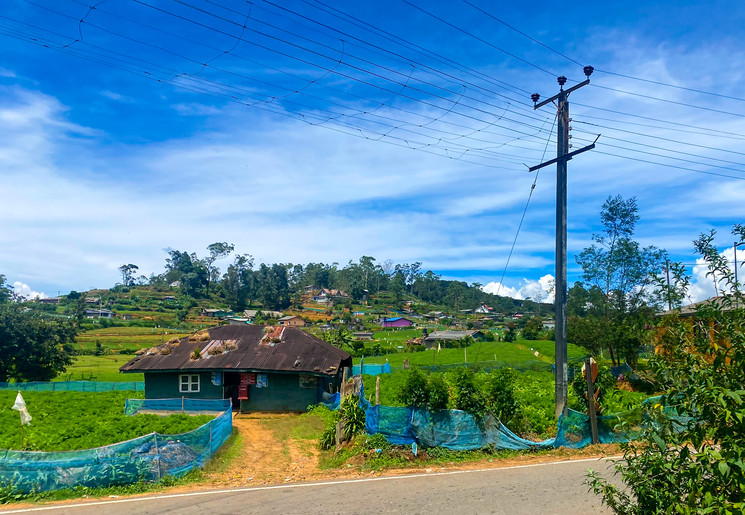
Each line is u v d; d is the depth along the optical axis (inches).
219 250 7406.5
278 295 6668.3
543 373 1845.5
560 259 876.0
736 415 198.8
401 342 4232.3
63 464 519.5
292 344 1291.8
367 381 1654.8
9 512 452.8
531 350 2930.6
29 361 2156.7
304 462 687.1
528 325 3932.1
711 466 211.0
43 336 2218.3
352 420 717.3
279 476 602.9
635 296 1646.2
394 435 675.4
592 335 1565.0
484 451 689.0
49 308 5787.4
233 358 1218.6
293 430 939.3
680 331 244.5
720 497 200.7
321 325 5378.9
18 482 498.0
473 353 2923.2
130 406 1154.0
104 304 6166.3
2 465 497.0
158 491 528.7
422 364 2406.5
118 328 4749.0
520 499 490.3
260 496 505.7
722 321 233.6
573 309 2191.2
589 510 456.8
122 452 557.3
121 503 480.7
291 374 1190.3
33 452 519.5
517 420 767.1
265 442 825.5
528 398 1126.4
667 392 240.8
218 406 1152.2
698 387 217.5
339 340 2635.3
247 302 6653.5
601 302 1824.6
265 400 1182.9
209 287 7145.7
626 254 1704.0
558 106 886.4
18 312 2201.0
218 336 1346.0
